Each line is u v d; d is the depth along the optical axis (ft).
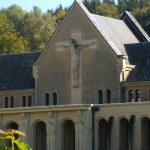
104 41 430.20
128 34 475.72
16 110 419.54
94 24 435.53
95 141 395.75
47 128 409.49
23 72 493.77
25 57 508.12
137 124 385.29
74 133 415.64
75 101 441.68
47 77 456.86
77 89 441.68
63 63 448.65
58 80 451.53
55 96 453.99
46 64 457.27
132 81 422.41
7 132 76.28
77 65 440.86
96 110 398.42
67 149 414.21
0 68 510.17
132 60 440.04
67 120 409.08
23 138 415.64
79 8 442.91
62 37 450.30
